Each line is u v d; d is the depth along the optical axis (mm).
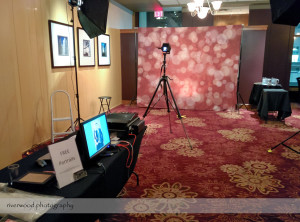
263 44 6074
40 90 3717
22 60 3328
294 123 5125
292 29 7059
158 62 6297
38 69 3650
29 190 1406
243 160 3277
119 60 6742
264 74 7434
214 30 5891
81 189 1435
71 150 1556
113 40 6285
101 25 4016
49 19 3832
